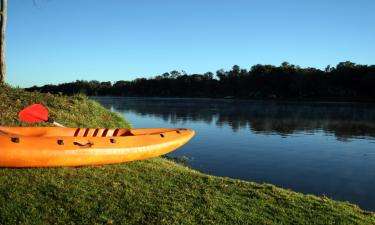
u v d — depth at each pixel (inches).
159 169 325.4
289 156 661.3
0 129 305.1
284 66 3976.4
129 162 332.8
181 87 4879.4
